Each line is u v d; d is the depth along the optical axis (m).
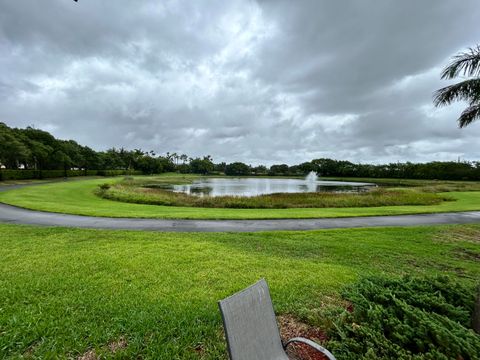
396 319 2.62
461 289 3.34
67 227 8.66
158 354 2.59
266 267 5.28
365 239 7.96
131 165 95.56
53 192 22.45
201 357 2.59
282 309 3.53
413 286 3.48
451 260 6.17
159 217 11.27
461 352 2.12
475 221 11.70
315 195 23.91
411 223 11.02
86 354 2.58
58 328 2.95
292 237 8.08
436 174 65.62
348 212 14.16
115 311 3.37
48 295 3.80
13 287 4.01
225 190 42.88
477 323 2.67
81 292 3.91
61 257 5.53
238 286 4.31
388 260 6.07
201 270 4.98
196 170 128.75
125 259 5.48
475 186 39.72
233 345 1.63
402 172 76.94
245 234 8.35
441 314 2.92
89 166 67.25
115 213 11.90
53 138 50.94
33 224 9.25
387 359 2.20
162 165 107.12
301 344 2.78
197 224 10.09
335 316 3.15
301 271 5.07
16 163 45.16
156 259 5.53
